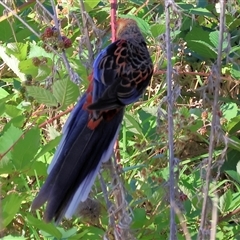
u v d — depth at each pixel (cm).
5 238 353
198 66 506
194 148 458
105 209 379
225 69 496
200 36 487
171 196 336
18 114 426
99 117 328
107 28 482
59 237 350
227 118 462
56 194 313
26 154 356
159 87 472
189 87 495
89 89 337
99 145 327
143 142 432
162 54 438
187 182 407
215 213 324
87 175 319
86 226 383
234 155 453
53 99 358
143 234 386
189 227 392
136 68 341
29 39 511
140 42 358
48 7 496
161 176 395
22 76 433
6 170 358
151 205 387
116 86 329
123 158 429
